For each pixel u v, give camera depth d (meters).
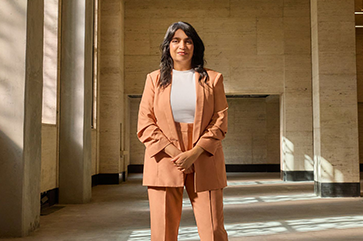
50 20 10.16
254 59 17.17
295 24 17.17
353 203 9.78
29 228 6.46
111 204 10.00
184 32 2.46
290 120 16.88
